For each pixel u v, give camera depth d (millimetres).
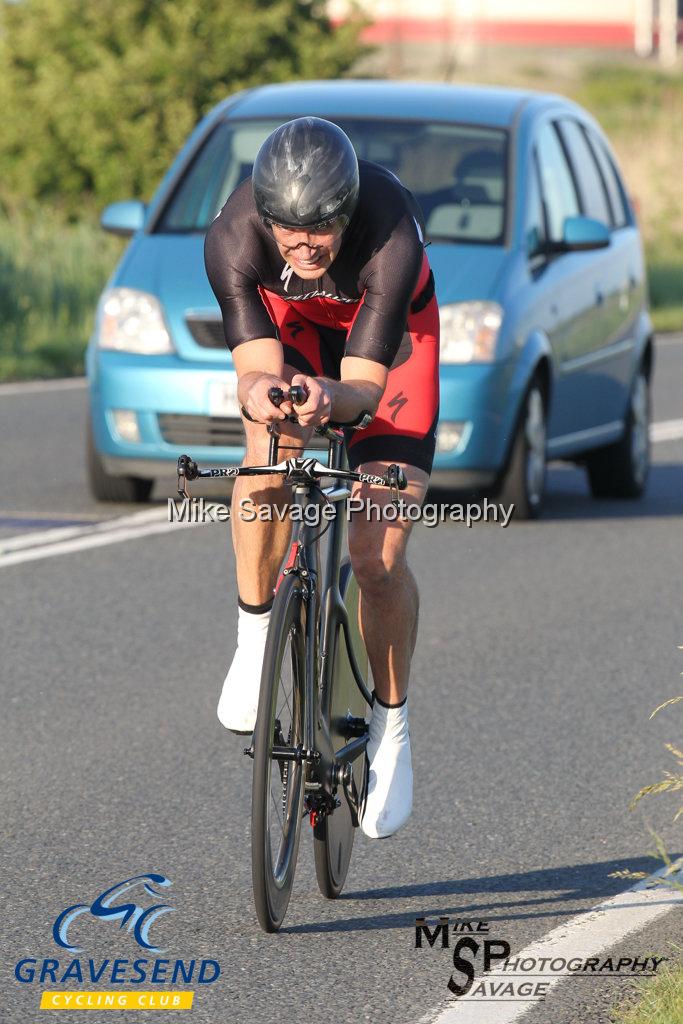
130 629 21953
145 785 16172
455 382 27250
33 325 53656
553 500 32688
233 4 72875
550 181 31297
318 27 77750
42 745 17375
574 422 30734
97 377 28328
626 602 23938
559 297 29719
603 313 31688
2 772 16531
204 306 27844
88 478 29719
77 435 37469
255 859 12125
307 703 12664
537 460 29266
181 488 12055
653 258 83938
